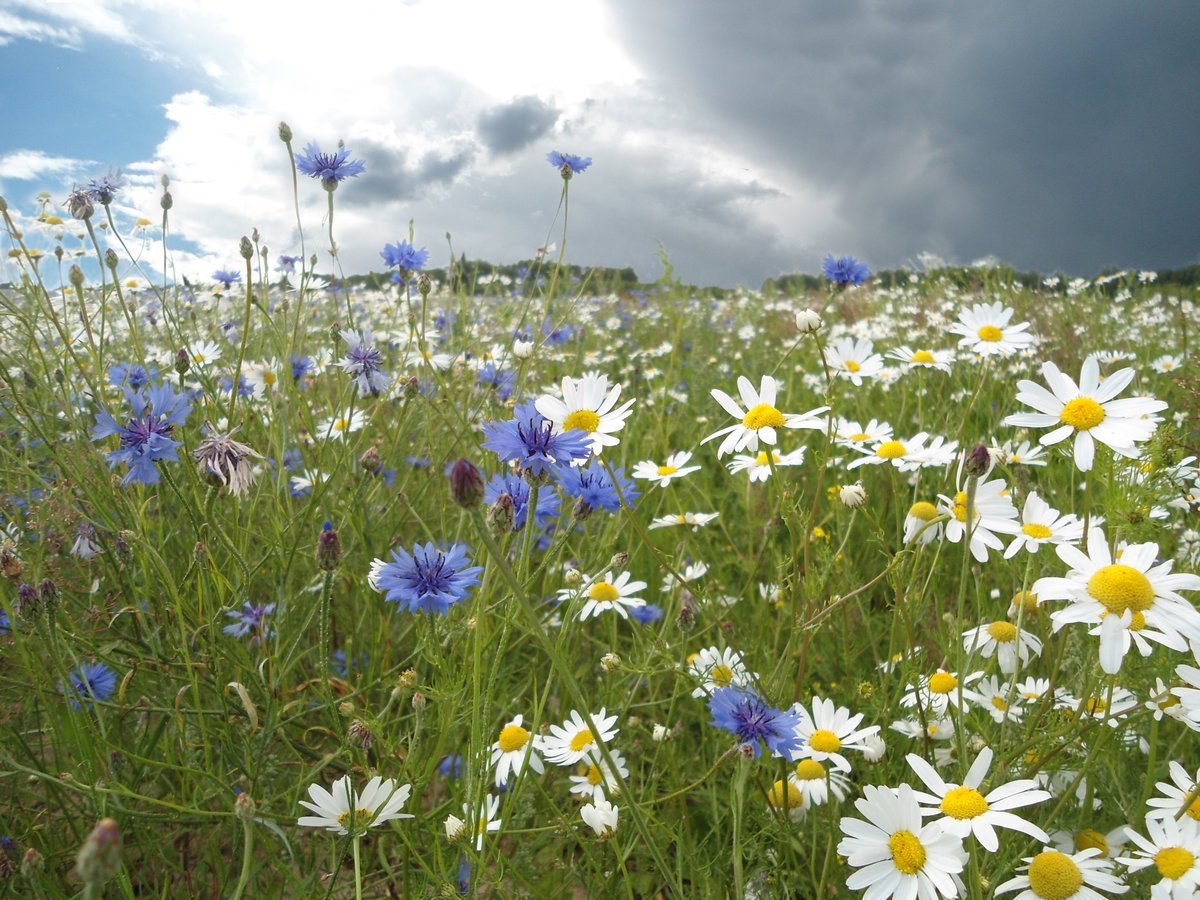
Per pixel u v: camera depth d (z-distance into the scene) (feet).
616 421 1.07
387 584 0.95
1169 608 0.82
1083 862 0.82
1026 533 1.11
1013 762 1.04
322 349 2.31
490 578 1.07
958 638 1.10
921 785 1.13
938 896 0.80
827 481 2.27
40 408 1.60
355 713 1.19
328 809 0.92
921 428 2.31
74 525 1.39
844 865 1.11
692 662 1.28
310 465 1.88
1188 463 1.27
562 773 1.44
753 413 1.19
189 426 1.68
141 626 1.33
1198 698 0.83
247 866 0.75
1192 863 0.83
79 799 1.22
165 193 1.85
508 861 1.05
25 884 1.02
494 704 1.31
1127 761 1.15
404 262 2.05
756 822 1.13
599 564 1.51
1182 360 2.64
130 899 0.94
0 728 1.21
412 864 1.17
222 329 2.56
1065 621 0.84
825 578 1.18
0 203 1.59
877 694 1.17
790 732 0.98
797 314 1.17
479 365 2.25
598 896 1.14
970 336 1.50
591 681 1.64
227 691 1.27
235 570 1.36
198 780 1.14
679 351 3.86
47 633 1.02
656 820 1.12
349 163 1.82
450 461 2.03
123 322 2.68
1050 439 1.01
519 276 3.23
